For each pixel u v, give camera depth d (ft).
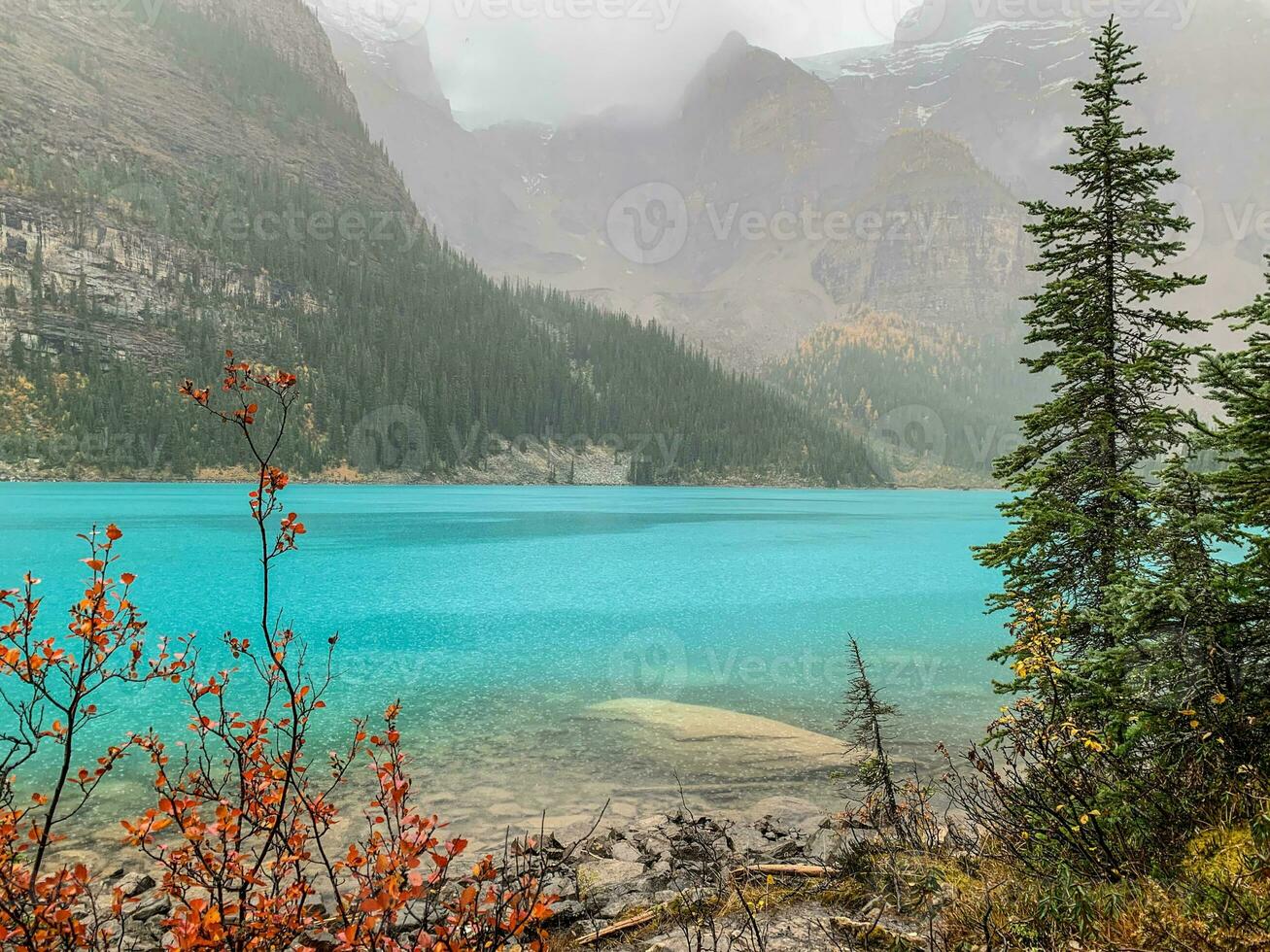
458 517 258.78
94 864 26.17
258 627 76.07
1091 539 27.09
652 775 38.17
